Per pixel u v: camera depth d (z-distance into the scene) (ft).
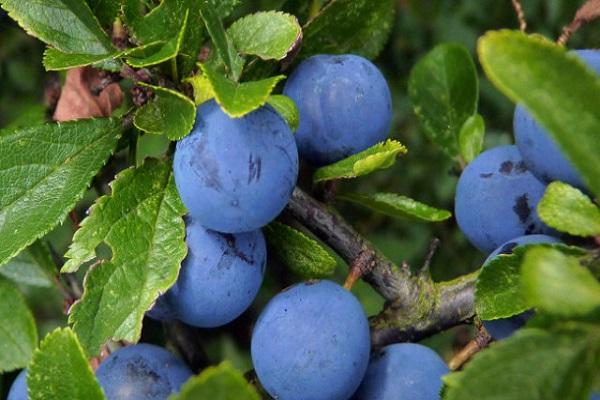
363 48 0.76
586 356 0.55
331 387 0.66
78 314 0.64
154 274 0.64
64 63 0.64
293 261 0.68
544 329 0.56
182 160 0.64
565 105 0.53
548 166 0.66
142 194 0.66
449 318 0.70
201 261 0.66
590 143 0.53
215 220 0.64
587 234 0.60
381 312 0.70
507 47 0.53
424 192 1.27
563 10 1.26
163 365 0.68
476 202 0.70
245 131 0.64
